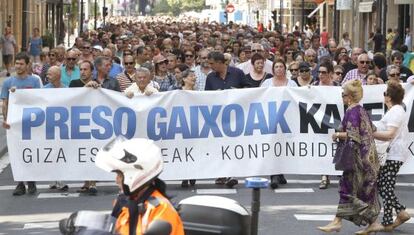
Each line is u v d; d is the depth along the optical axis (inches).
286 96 601.0
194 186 614.9
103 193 595.2
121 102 590.6
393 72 599.2
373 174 460.8
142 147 243.8
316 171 603.2
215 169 600.1
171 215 244.2
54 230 485.1
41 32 2659.9
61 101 587.8
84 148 589.6
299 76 649.6
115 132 590.9
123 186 245.0
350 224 501.7
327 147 601.3
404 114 476.4
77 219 250.4
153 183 247.6
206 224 284.7
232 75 639.1
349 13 2719.0
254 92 599.2
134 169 241.9
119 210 251.0
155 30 2187.5
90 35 1722.4
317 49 1253.7
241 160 601.0
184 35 1722.4
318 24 2817.4
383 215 502.3
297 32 1913.1
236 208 289.1
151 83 647.1
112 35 1574.8
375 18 2174.0
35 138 586.6
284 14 3683.6
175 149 596.7
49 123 587.8
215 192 591.2
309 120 600.7
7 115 591.2
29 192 594.9
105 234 245.3
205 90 636.7
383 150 474.9
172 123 594.9
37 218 518.0
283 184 623.5
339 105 599.8
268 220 507.2
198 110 596.1
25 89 586.2
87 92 589.0
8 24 1787.6
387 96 476.7
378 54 741.3
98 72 610.9
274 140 601.3
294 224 497.7
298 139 602.5
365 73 686.5
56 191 602.2
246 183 313.1
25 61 597.9
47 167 588.1
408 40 1792.6
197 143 597.6
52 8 2529.5
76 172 588.4
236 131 599.5
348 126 458.9
